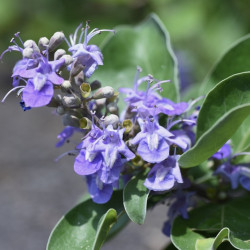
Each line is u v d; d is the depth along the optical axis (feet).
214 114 0.81
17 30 1.73
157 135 0.78
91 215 0.85
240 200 0.89
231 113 0.74
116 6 1.63
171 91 0.91
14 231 1.95
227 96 0.81
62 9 1.66
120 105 0.94
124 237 1.92
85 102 0.81
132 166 0.83
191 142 0.84
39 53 0.78
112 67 0.96
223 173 0.86
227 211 0.87
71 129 0.84
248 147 0.85
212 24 1.76
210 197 0.89
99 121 0.80
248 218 0.85
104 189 0.81
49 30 1.68
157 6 1.65
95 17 1.63
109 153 0.77
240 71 0.90
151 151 0.78
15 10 1.71
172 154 0.82
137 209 0.78
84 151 0.78
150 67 0.95
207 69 1.85
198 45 1.80
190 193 0.87
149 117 0.80
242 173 0.85
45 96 0.76
